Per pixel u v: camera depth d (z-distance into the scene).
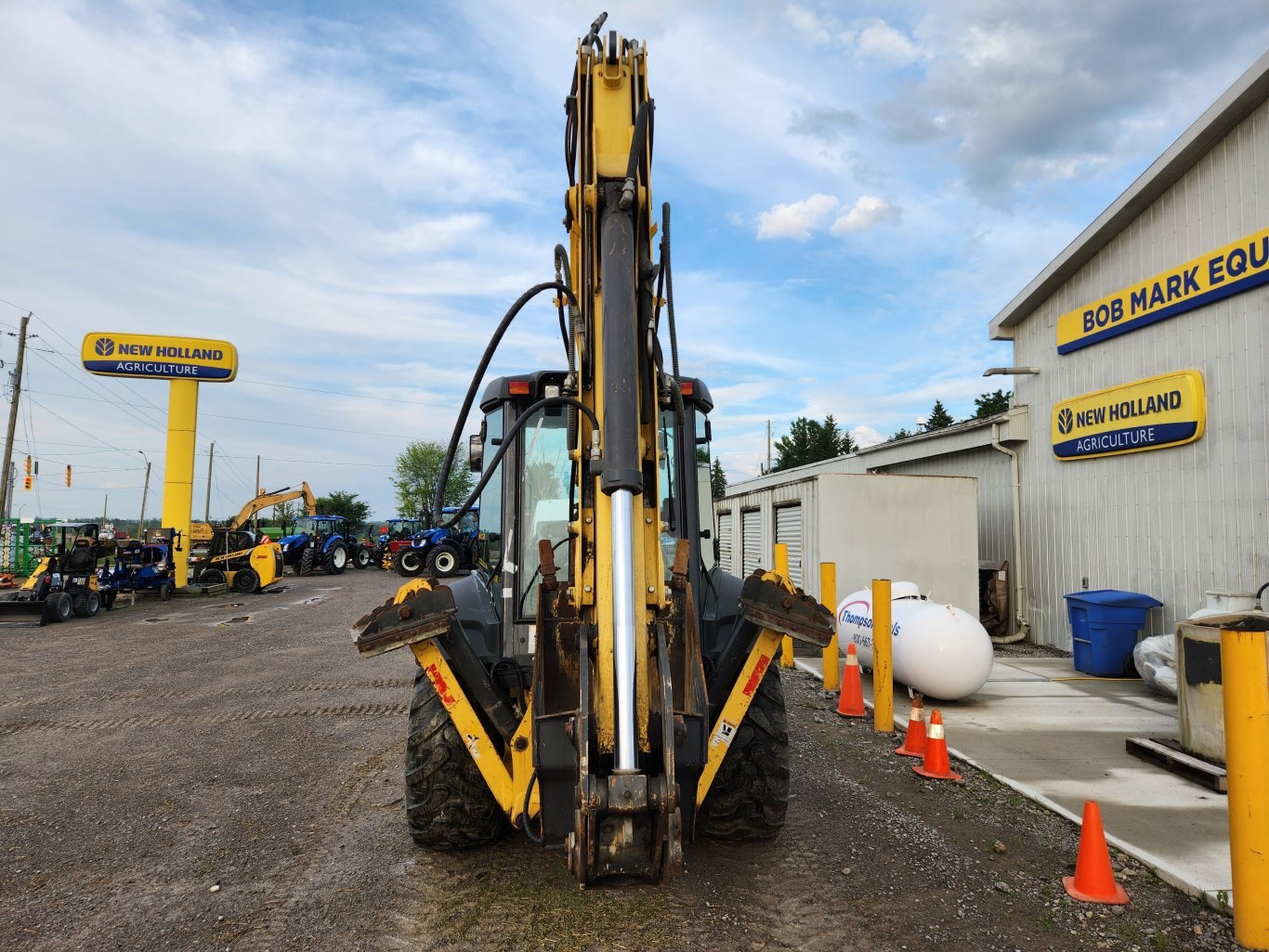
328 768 5.49
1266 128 7.57
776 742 3.86
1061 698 7.56
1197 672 5.23
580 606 2.95
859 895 3.52
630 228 3.03
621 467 2.75
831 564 8.66
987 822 4.41
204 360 22.39
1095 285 9.97
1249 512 7.75
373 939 3.16
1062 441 10.45
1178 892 3.57
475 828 3.81
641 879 2.61
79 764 5.63
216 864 3.90
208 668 9.72
